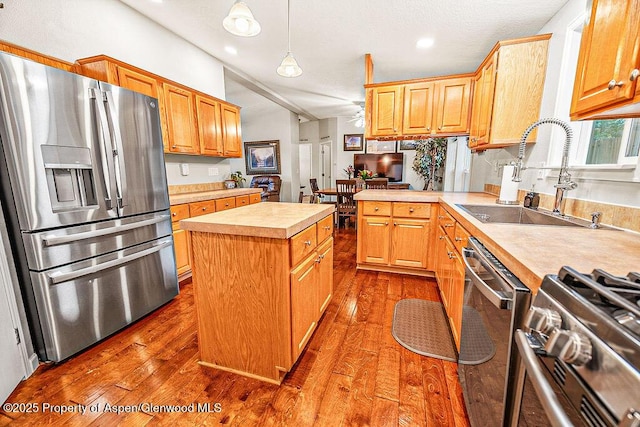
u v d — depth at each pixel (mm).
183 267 2699
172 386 1413
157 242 2178
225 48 3238
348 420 1219
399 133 3096
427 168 6270
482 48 2988
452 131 2936
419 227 2719
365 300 2342
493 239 1085
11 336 1381
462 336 1342
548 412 447
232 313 1449
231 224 1339
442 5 2184
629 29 830
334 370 1525
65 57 2086
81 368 1538
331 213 1972
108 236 1791
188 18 2633
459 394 1360
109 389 1389
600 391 447
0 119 1342
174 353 1668
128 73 2287
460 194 2945
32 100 1404
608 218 1363
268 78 4273
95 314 1726
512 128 2248
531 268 763
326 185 8359
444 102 2910
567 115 1940
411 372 1510
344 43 2918
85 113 1632
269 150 7078
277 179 6742
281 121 6898
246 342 1452
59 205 1548
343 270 3053
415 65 3543
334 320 2033
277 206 1976
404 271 2932
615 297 475
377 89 3100
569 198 1702
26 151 1393
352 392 1373
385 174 7133
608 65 938
